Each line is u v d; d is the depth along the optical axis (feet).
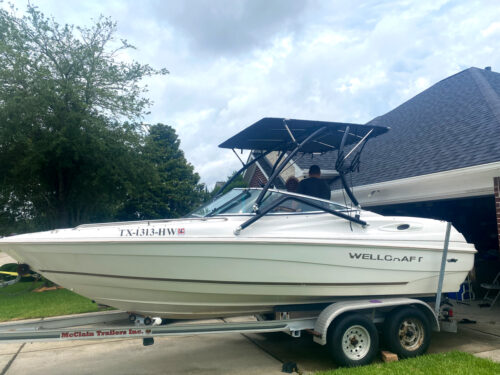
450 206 29.22
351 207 16.49
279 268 14.20
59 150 36.94
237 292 14.24
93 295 14.23
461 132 26.73
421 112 37.32
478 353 16.26
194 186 83.35
